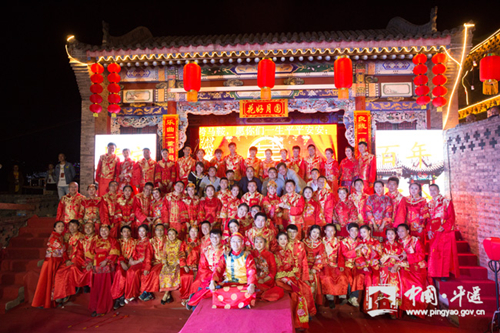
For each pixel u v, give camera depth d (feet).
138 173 27.27
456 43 26.43
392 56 27.32
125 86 29.89
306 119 36.94
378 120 28.58
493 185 20.92
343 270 20.33
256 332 13.25
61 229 22.11
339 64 24.76
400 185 26.86
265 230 20.25
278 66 28.96
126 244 22.07
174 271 21.24
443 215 21.01
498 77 22.25
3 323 19.08
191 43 26.94
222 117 37.68
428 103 28.32
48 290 21.02
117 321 19.27
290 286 18.47
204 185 25.98
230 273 16.71
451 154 25.76
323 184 23.24
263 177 28.27
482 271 21.09
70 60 28.02
